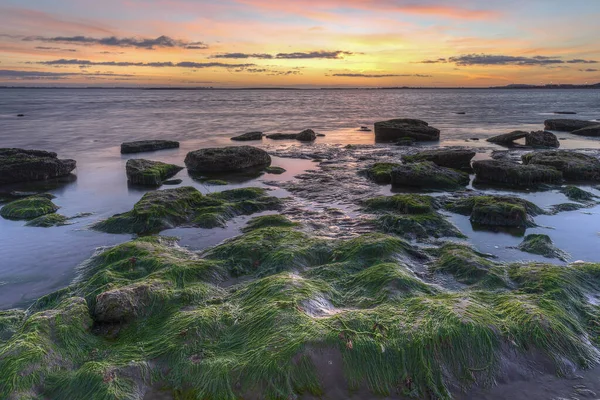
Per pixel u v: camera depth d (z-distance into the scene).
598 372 6.95
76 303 8.16
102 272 9.97
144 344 7.34
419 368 6.73
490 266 10.01
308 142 37.84
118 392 6.20
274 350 6.78
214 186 20.70
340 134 44.50
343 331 7.07
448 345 6.99
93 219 15.55
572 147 33.50
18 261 11.67
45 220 14.95
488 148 33.12
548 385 6.68
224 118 63.91
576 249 12.16
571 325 7.81
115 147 33.59
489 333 7.20
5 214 15.72
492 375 6.80
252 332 7.41
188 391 6.45
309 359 6.66
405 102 131.00
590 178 20.95
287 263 10.45
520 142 37.19
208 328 7.53
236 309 8.27
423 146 34.34
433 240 12.88
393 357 6.81
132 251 11.27
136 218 14.36
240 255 11.05
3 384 6.18
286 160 28.06
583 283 9.36
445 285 9.57
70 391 6.28
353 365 6.68
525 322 7.55
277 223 14.16
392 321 7.51
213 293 9.19
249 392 6.36
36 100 131.88
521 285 9.30
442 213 15.72
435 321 7.42
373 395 6.43
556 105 102.50
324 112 79.94
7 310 8.92
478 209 14.72
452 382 6.68
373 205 16.41
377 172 21.61
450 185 19.80
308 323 7.31
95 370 6.50
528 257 11.58
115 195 19.08
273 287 8.72
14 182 21.41
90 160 27.83
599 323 8.04
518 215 14.16
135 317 8.16
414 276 9.64
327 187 20.02
